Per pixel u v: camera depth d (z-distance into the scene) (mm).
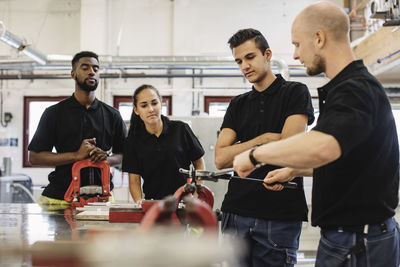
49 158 2561
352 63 1273
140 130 2393
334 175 1264
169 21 5910
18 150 5910
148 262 619
